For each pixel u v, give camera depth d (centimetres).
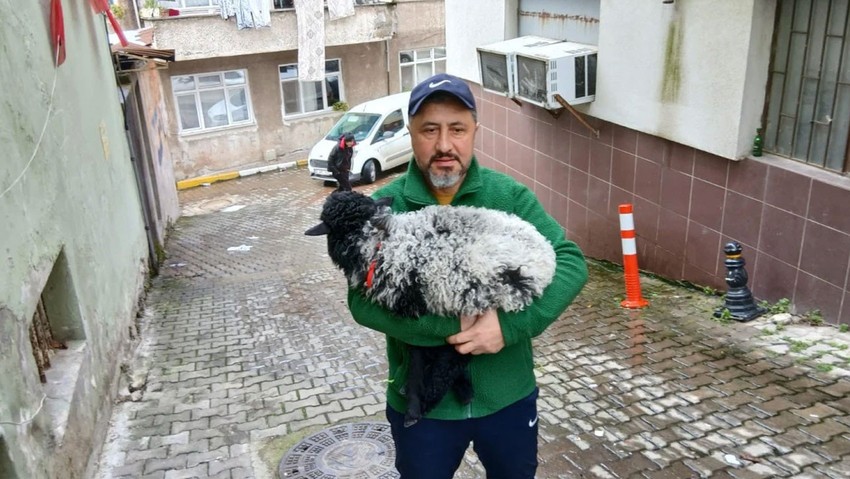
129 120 933
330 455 404
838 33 508
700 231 659
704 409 429
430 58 2172
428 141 226
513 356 237
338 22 1889
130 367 591
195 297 852
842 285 517
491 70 855
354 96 2052
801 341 511
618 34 711
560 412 441
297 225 1340
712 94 603
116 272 633
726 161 612
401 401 240
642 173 731
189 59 1712
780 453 375
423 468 239
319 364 575
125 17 1614
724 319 576
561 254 237
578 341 564
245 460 414
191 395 526
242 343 654
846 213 504
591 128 790
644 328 583
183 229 1352
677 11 625
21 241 350
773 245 575
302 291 843
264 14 1734
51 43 501
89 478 399
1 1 389
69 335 451
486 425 238
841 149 521
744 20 555
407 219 221
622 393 461
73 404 390
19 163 369
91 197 570
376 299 214
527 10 920
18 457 297
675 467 371
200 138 1828
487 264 208
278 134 1938
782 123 570
